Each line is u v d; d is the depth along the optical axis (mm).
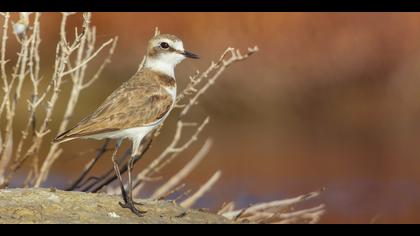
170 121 20203
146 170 10961
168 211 8609
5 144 10516
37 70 10547
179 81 21750
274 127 20922
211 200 14961
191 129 20016
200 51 22891
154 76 9641
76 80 11070
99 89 21656
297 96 22141
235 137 19891
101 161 16750
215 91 21469
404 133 20688
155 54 9773
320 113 21969
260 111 21641
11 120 10461
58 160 16562
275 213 10789
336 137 20266
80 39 10234
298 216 12383
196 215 8656
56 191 8641
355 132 20688
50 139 17844
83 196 8609
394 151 19062
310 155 18562
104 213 8227
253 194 15516
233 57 10414
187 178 16328
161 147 18391
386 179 16828
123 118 8992
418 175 16953
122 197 8789
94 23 22828
